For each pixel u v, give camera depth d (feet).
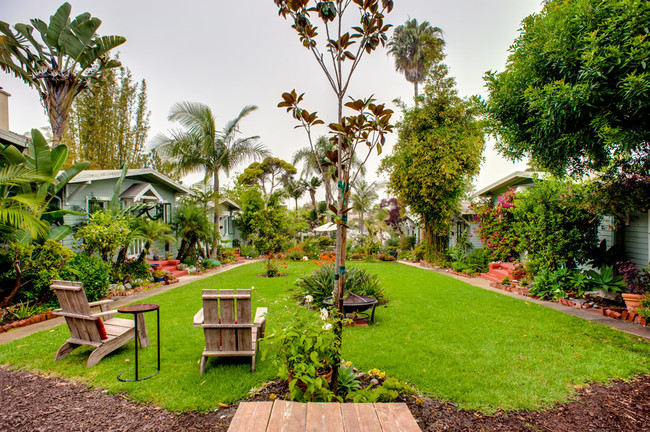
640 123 13.43
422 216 54.65
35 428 8.76
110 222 28.53
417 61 79.66
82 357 13.60
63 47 29.19
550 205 25.72
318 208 105.91
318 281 23.00
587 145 15.24
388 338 15.75
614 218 23.09
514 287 28.60
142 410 9.63
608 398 10.21
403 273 41.52
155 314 20.84
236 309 12.00
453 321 18.78
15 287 20.70
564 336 15.96
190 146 52.39
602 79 13.20
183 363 12.98
